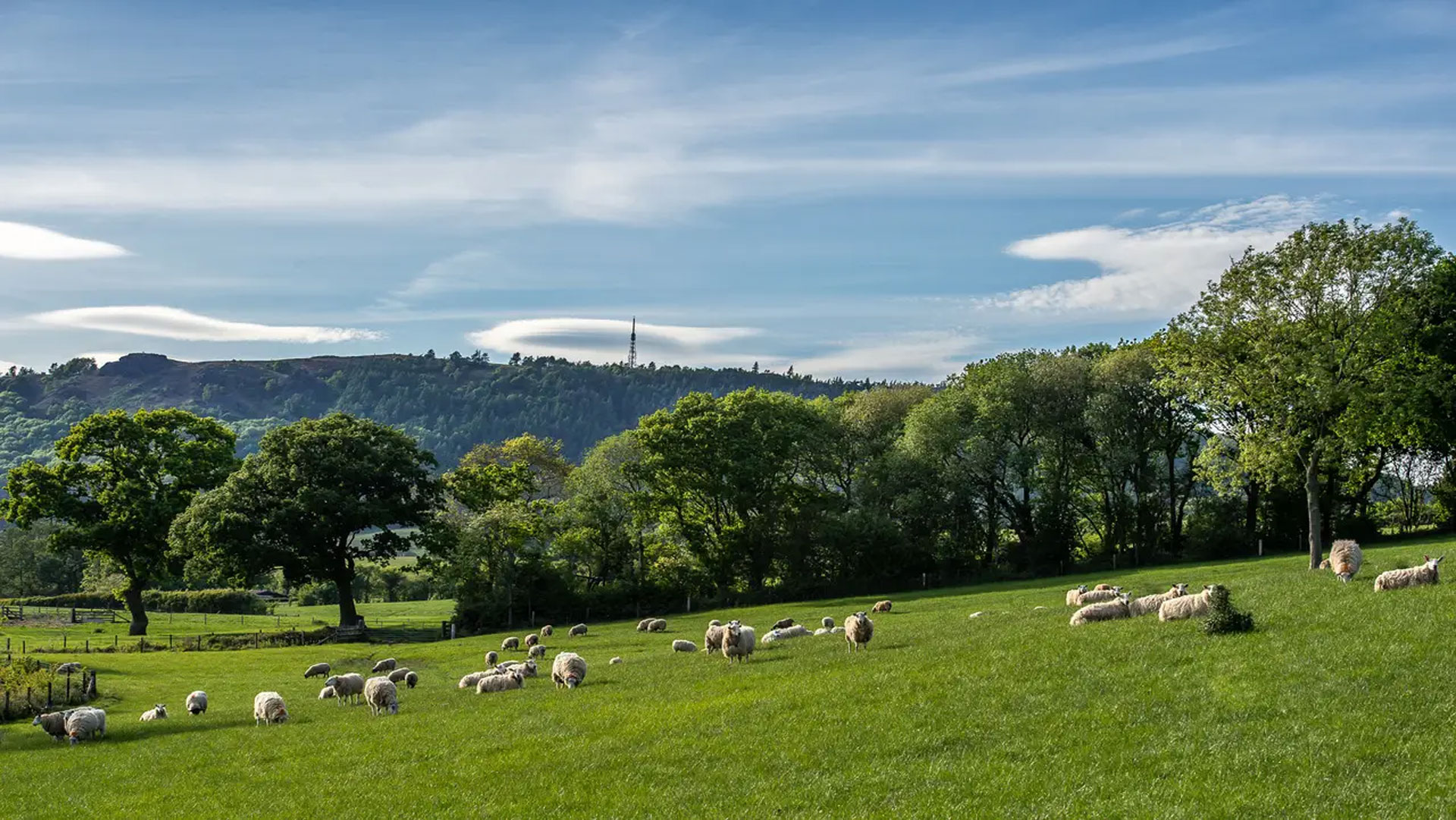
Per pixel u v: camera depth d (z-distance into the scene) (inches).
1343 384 1968.5
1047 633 1314.0
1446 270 2706.7
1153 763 772.0
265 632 3435.0
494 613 3558.1
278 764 1101.1
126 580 3895.2
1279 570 2386.8
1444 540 2876.5
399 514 3533.5
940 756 852.0
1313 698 860.0
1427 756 713.6
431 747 1095.0
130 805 970.1
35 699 1786.4
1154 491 3727.9
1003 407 3742.6
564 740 1058.1
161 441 3836.1
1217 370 2148.1
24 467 3659.0
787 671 1323.8
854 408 4296.3
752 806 773.9
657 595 3784.5
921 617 2162.9
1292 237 2048.5
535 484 4520.2
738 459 3863.2
